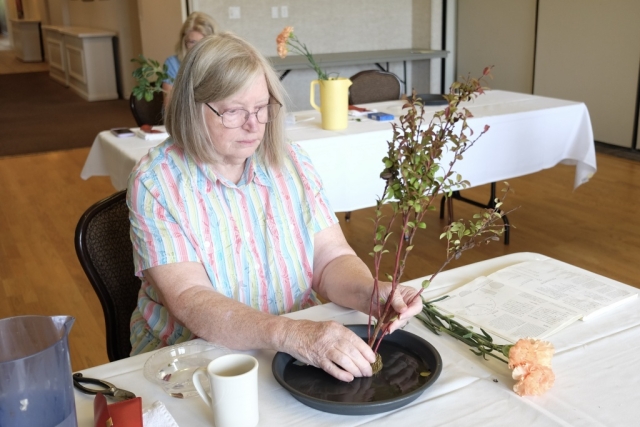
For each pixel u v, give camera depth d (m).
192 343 1.10
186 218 1.22
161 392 0.97
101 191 4.53
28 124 6.86
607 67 5.17
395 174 0.94
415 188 0.92
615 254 3.21
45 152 5.64
